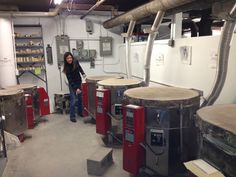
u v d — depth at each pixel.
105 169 2.65
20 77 5.17
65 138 3.65
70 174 2.58
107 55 5.73
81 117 4.77
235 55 2.19
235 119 1.52
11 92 3.52
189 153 2.23
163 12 2.91
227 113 1.67
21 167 2.77
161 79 3.57
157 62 3.64
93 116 4.09
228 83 2.31
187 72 2.92
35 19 5.10
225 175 1.36
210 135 1.47
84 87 4.43
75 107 4.57
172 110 2.08
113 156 2.99
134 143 2.21
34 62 5.11
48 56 5.27
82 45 5.49
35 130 4.07
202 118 1.56
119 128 3.21
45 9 5.05
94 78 4.06
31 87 4.23
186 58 2.91
